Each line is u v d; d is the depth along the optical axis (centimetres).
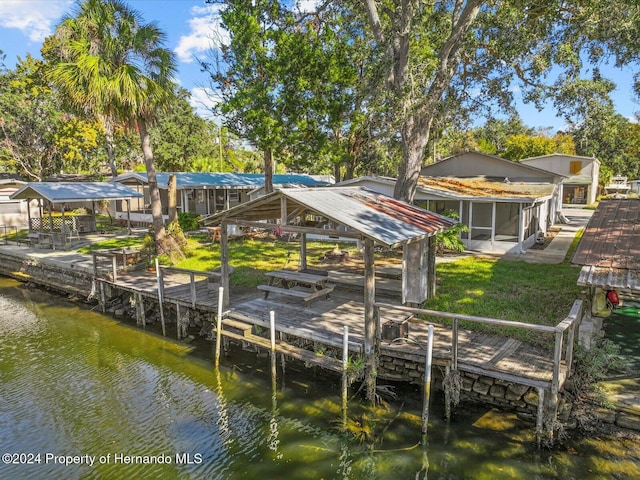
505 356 706
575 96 1233
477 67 1425
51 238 1928
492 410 685
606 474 542
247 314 934
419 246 954
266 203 841
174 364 931
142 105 1419
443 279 1241
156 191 1572
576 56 1180
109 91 1334
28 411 763
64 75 1323
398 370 771
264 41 1906
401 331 777
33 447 659
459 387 681
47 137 3319
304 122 1925
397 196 1364
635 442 588
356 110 1992
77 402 788
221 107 1998
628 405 636
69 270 1511
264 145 1927
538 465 569
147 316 1229
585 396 666
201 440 666
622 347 841
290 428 691
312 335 805
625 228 841
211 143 4425
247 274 1348
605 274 680
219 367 909
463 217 1791
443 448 618
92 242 2019
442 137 1756
